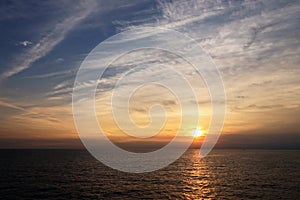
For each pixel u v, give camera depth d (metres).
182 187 46.72
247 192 42.19
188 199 37.72
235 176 61.50
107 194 40.50
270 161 111.06
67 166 83.12
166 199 37.69
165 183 51.19
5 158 118.06
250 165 91.50
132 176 61.47
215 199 37.81
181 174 65.88
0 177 56.31
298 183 50.84
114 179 56.00
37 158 121.06
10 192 40.91
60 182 50.75
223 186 47.72
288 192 42.12
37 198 37.34
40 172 66.12
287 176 60.84
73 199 37.12
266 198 38.19
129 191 42.94
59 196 38.69
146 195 40.09
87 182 51.34
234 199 37.66
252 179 56.22
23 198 37.28
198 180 55.19
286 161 110.62
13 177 56.44
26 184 47.91
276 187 46.56
